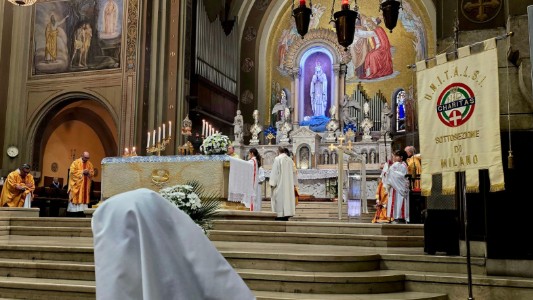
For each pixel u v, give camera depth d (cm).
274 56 2392
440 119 604
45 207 1644
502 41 656
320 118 2214
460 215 678
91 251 688
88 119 2242
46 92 1877
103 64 1834
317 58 2323
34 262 680
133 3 1831
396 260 684
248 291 121
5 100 1859
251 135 2311
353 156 1323
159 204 122
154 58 1788
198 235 123
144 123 1759
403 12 2227
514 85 646
